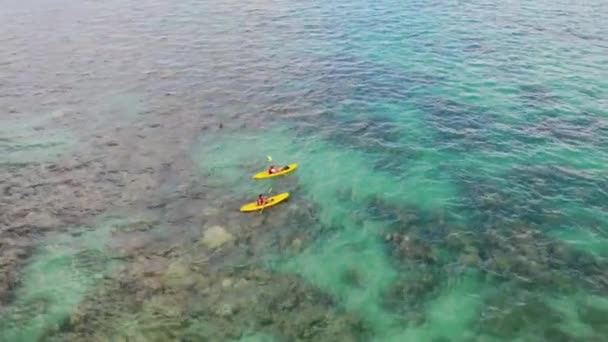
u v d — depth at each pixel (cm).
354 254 2991
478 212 3275
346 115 4506
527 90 4684
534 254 2916
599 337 2417
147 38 6412
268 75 5312
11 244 3116
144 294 2730
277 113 4603
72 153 4094
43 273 2894
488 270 2825
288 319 2564
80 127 4484
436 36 5994
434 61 5369
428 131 4188
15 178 3778
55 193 3603
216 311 2614
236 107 4731
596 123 4144
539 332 2455
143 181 3731
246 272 2872
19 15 7450
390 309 2620
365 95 4812
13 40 6469
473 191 3475
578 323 2491
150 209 3431
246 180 3725
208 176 3781
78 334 2505
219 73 5403
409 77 5084
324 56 5672
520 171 3644
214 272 2877
